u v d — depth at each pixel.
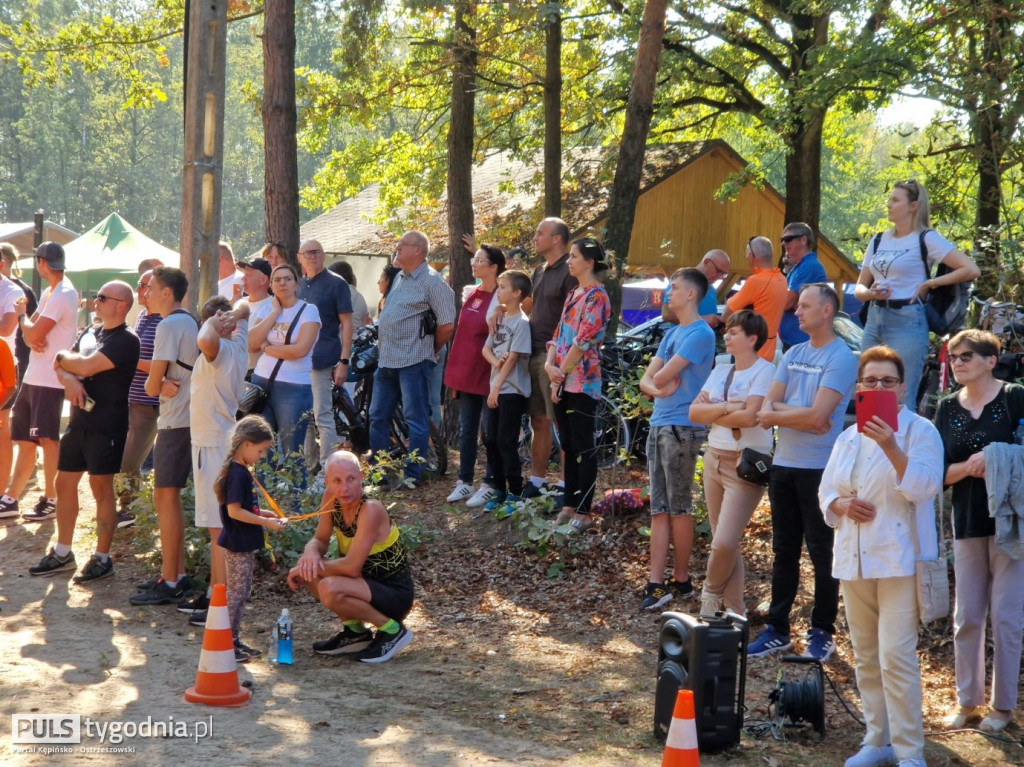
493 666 5.93
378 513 6.03
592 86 19.42
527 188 19.34
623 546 7.64
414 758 4.48
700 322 6.70
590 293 7.58
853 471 4.65
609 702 5.37
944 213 12.70
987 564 5.21
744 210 21.75
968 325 8.59
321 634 6.51
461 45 14.17
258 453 6.03
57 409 9.04
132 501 8.49
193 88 8.77
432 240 20.55
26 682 5.33
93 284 20.64
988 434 5.10
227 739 4.62
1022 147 11.26
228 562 6.08
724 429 6.18
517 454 8.49
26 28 18.16
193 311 8.84
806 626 6.45
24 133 61.84
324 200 21.64
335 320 9.43
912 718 4.53
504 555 7.82
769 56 18.84
